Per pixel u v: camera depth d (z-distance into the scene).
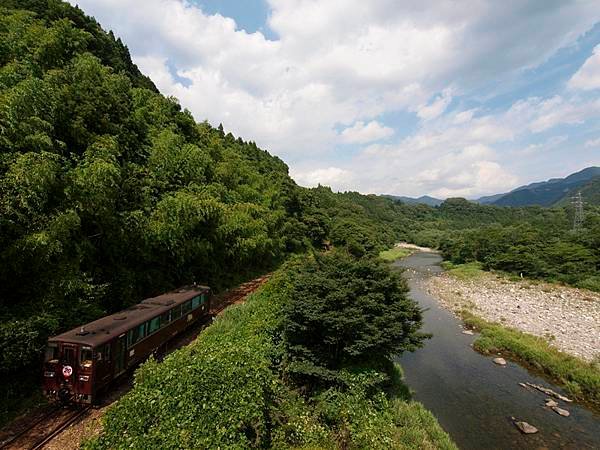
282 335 15.45
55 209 12.74
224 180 38.56
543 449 14.14
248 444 9.06
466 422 16.03
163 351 16.06
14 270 11.70
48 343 11.14
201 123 47.25
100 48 54.59
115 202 17.05
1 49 16.17
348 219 91.75
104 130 18.91
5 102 12.22
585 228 71.00
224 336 14.72
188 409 8.88
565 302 36.88
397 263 78.44
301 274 16.97
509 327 28.67
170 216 20.45
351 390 13.05
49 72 16.78
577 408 17.34
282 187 68.19
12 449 9.23
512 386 19.59
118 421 8.68
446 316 33.84
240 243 31.78
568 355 22.25
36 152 12.88
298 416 10.91
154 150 25.11
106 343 11.60
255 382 10.02
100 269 16.50
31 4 43.41
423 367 22.06
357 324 13.73
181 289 20.67
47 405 11.38
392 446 11.09
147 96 35.38
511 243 61.16
